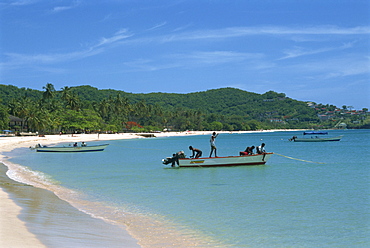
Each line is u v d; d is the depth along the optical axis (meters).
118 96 194.62
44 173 27.61
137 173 27.81
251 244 10.44
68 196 17.64
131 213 14.12
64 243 9.33
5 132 122.38
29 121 126.94
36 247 8.71
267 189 19.97
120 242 10.05
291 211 14.55
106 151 60.00
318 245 10.44
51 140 103.19
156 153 55.00
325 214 14.02
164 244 10.22
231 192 19.05
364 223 12.71
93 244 9.55
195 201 16.61
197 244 10.35
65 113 150.12
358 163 36.12
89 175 26.55
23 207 13.89
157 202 16.36
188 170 29.61
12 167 31.44
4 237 9.39
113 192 19.06
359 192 18.86
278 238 11.03
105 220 12.79
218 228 12.08
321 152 56.91
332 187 20.59
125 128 189.50
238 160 31.94
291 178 24.59
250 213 14.19
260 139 138.50
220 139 140.62
